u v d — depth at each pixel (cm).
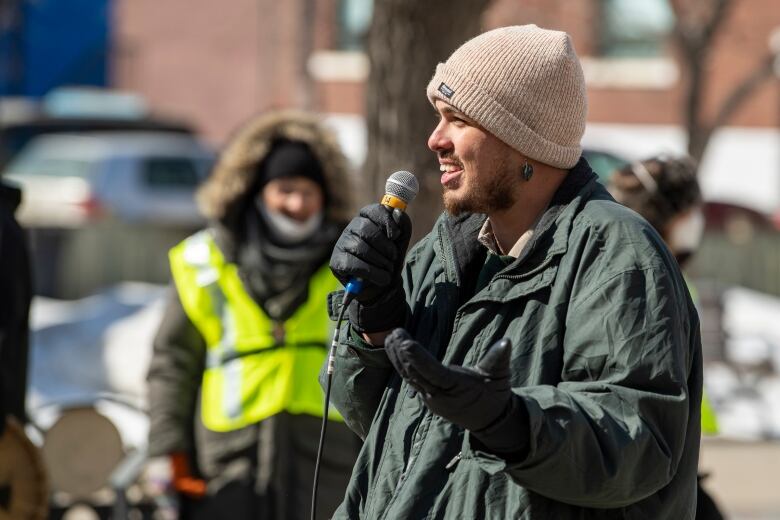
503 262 599
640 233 562
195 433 981
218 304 983
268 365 968
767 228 3394
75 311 2236
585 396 539
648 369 539
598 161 2850
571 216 576
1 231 1005
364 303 602
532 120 576
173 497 1032
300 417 959
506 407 509
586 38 4303
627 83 4331
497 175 585
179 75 5234
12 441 987
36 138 4141
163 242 2886
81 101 4681
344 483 959
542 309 571
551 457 513
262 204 995
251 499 949
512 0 3391
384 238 585
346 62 4475
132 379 1678
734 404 1911
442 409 505
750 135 4238
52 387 1720
